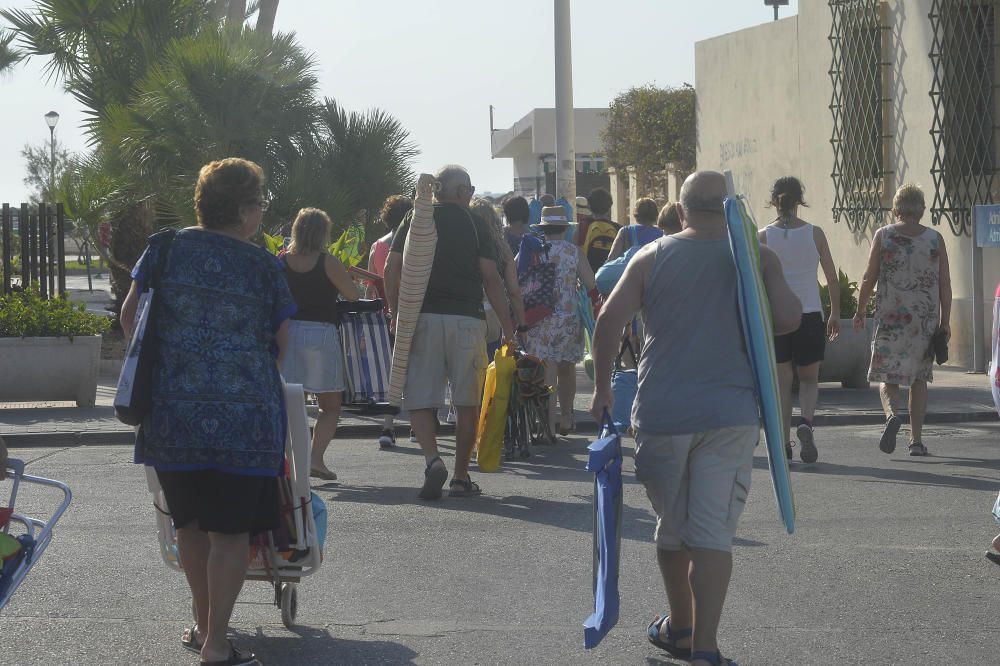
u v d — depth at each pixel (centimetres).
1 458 480
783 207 1034
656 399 506
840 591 662
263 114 2034
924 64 1748
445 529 819
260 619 621
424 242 898
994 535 789
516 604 644
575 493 943
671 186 3022
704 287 507
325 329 976
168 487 521
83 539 791
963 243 1694
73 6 2167
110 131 2016
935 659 553
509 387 977
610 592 492
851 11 1908
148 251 520
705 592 495
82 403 1415
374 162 2109
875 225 1866
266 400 516
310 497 578
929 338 1067
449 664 551
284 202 1970
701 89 2516
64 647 571
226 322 512
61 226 1711
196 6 2288
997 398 697
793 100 2155
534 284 1162
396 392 917
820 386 1555
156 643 577
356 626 608
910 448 1097
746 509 870
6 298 1443
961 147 1681
